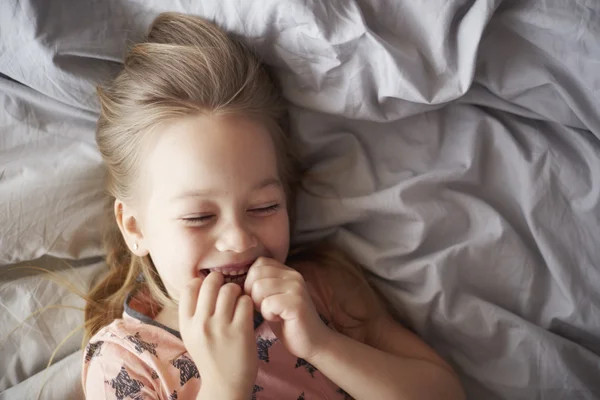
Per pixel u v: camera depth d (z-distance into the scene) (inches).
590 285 33.1
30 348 37.4
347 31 29.8
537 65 30.9
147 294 36.5
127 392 32.2
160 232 30.9
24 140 35.3
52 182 35.9
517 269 34.3
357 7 29.5
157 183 30.7
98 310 37.7
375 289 37.0
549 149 32.7
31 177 35.7
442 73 30.5
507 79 31.4
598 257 32.9
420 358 34.4
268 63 32.7
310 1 29.4
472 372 36.4
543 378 34.5
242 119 30.9
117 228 38.1
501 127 33.1
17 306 37.4
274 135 32.9
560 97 31.4
